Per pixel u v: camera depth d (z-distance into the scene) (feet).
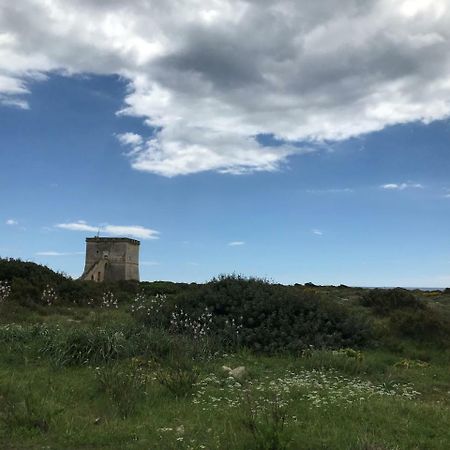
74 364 34.55
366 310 70.18
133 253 213.87
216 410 24.79
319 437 20.62
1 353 35.99
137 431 22.11
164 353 37.65
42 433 21.66
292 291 50.19
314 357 38.06
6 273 80.74
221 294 49.73
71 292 82.89
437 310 70.79
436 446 20.38
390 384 33.04
